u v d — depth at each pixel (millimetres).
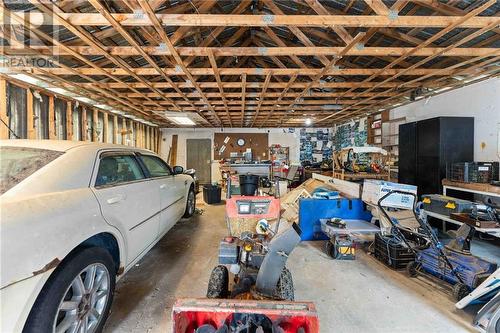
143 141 8922
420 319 1932
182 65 3383
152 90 4605
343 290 2361
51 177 1521
